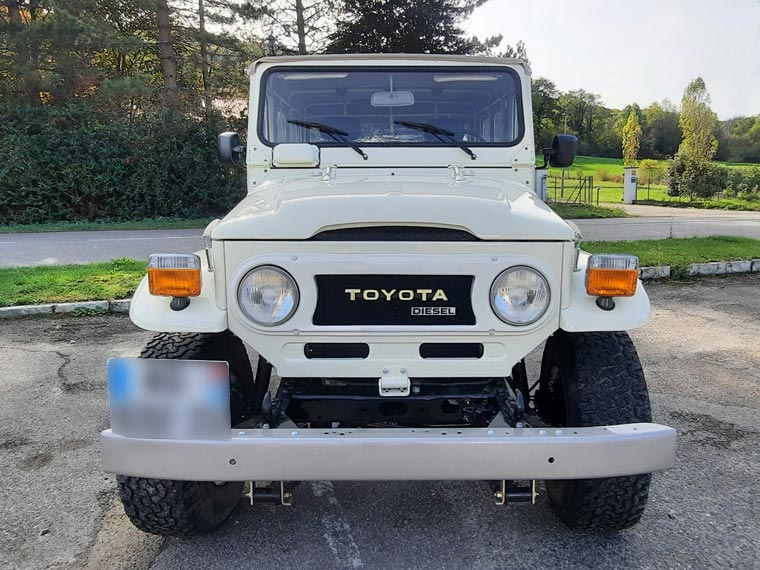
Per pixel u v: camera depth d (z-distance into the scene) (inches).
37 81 610.5
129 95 628.1
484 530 104.5
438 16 712.4
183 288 87.4
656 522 105.7
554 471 79.1
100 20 622.5
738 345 205.6
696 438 138.0
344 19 729.0
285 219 85.5
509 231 85.2
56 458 130.2
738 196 1026.1
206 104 684.1
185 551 98.9
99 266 333.7
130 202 636.7
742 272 325.4
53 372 184.2
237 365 107.5
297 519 108.3
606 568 93.7
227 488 107.2
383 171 127.4
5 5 616.1
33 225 586.9
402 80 130.5
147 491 90.7
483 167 128.7
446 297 86.7
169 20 689.0
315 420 98.3
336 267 85.1
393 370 89.4
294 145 126.1
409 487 119.1
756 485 117.6
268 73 132.0
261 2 708.0
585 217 650.8
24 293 268.7
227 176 667.4
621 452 79.7
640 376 93.4
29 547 99.7
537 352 201.5
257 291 85.9
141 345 211.5
